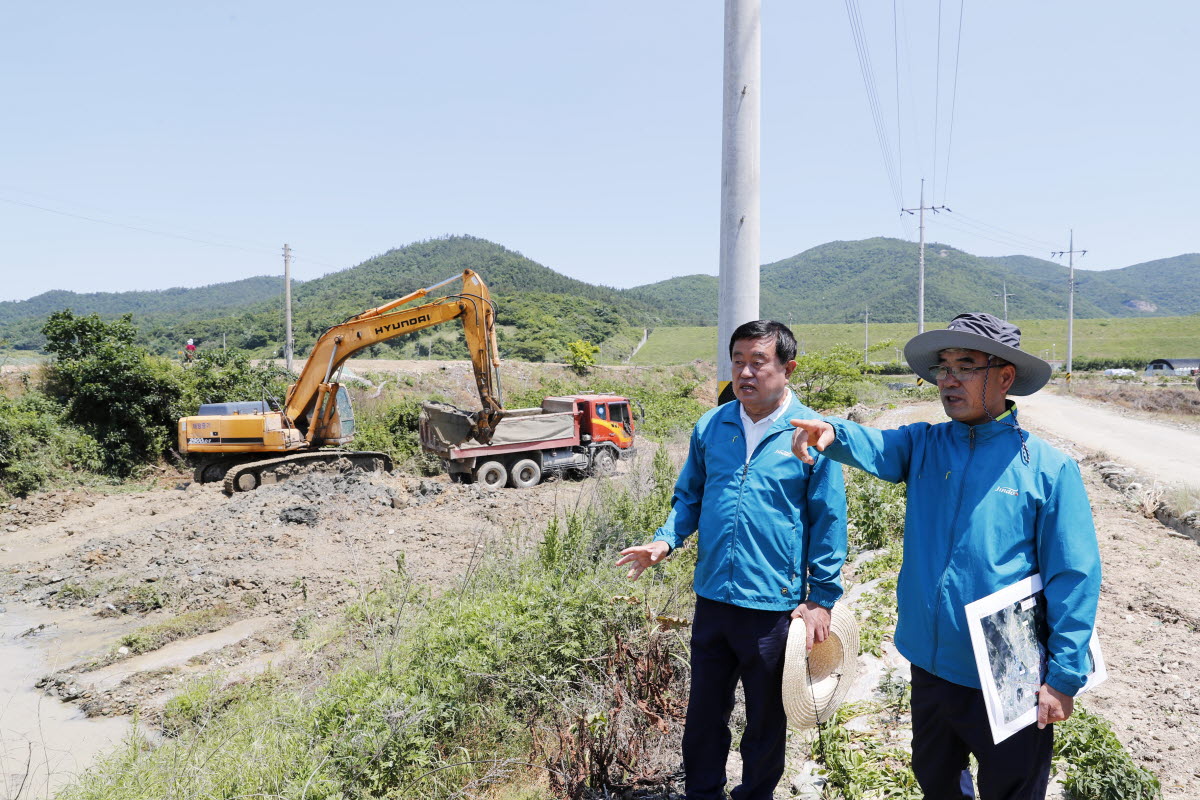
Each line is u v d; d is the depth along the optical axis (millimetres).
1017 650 2164
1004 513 2262
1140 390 33188
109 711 6535
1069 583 2158
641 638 4602
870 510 7766
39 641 8289
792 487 2979
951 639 2287
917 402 32812
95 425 19156
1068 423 22672
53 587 9961
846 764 3523
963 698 2279
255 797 3729
